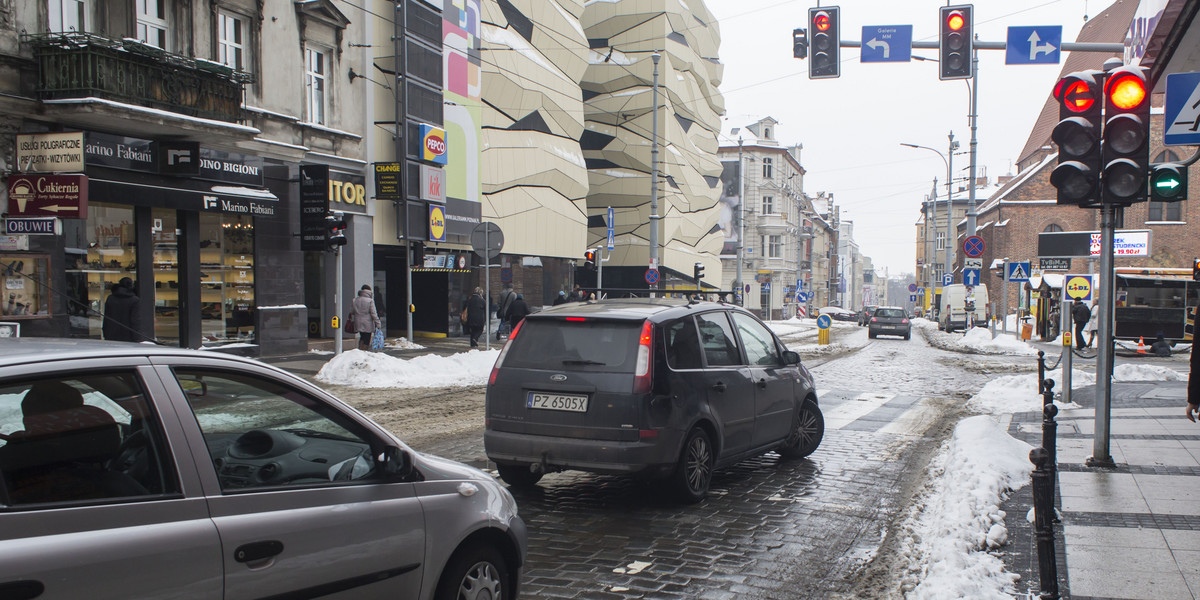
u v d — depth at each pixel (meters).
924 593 4.42
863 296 125.75
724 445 7.04
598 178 48.94
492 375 6.73
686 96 52.09
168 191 15.35
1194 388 5.56
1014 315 51.81
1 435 2.40
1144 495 6.50
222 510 2.76
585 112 49.03
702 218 57.94
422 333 27.95
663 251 48.91
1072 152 7.40
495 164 30.88
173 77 14.30
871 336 38.53
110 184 14.29
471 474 3.89
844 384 16.22
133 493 2.57
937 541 5.37
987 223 58.00
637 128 48.12
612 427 6.18
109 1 14.73
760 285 76.94
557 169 35.38
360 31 21.84
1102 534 5.47
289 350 19.06
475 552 3.75
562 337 6.61
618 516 6.38
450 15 26.34
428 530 3.47
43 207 12.75
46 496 2.40
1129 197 7.16
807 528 6.09
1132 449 8.45
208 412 2.97
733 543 5.71
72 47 13.04
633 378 6.21
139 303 13.26
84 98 12.99
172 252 16.31
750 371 7.51
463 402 12.64
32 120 13.32
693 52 53.50
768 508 6.67
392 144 23.25
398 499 3.40
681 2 50.75
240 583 2.75
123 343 2.90
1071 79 7.39
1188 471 7.35
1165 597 4.35
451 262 26.66
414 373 15.41
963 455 7.64
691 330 6.91
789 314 81.88
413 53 23.61
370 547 3.22
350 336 22.22
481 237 18.45
